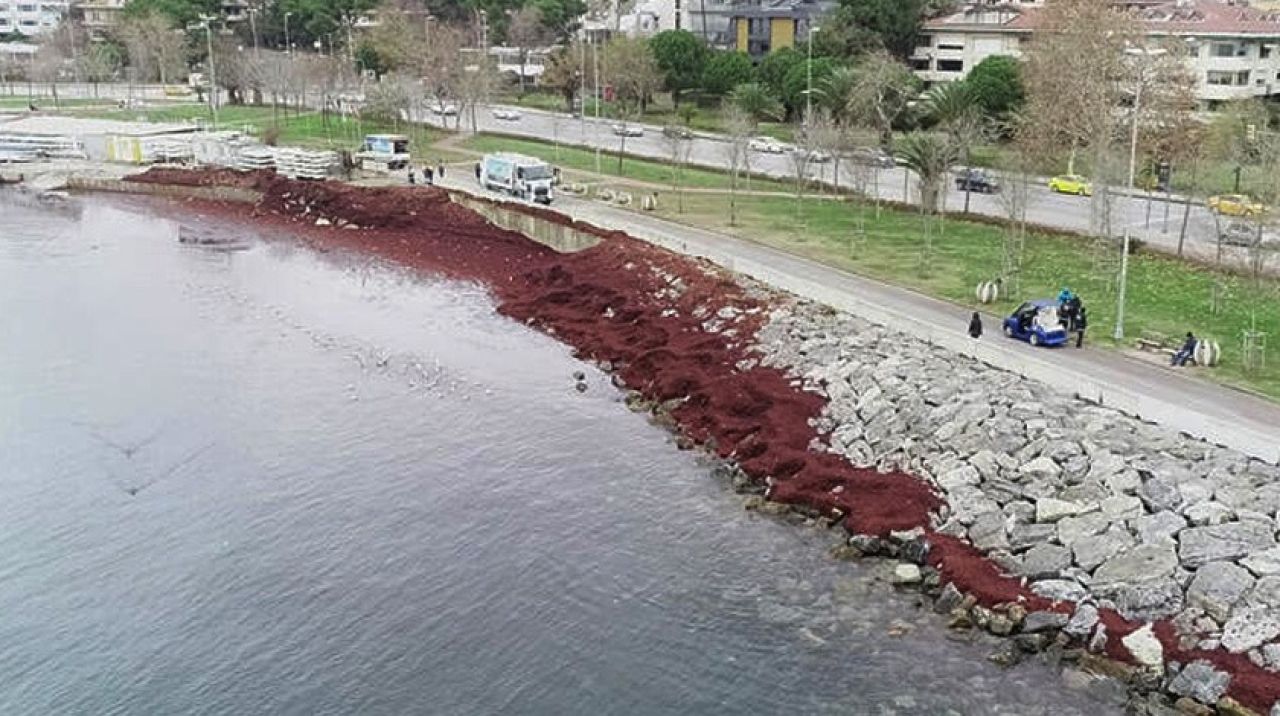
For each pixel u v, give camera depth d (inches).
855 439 1979.6
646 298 2915.8
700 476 1963.6
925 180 3319.4
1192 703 1277.1
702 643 1449.3
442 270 3511.3
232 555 1696.6
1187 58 4451.3
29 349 2709.2
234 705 1348.4
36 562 1686.8
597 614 1521.9
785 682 1363.2
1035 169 3612.2
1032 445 1793.8
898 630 1459.2
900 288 2723.9
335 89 6555.1
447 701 1346.0
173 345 2738.7
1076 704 1296.8
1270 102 4933.6
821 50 5551.2
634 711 1318.9
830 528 1745.8
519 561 1667.1
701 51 6087.6
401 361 2600.9
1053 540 1581.0
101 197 4832.7
